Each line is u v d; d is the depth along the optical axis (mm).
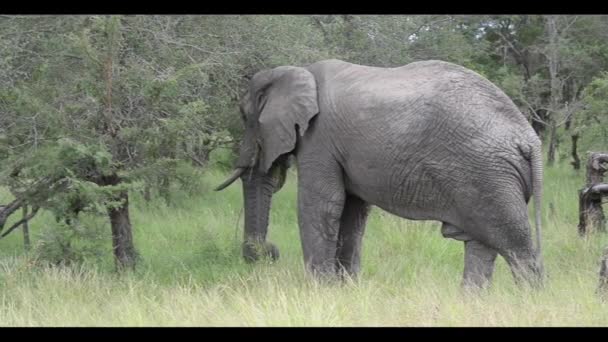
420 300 8484
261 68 12734
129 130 10367
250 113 11094
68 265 10312
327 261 10227
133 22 11445
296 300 8609
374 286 9562
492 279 9703
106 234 10898
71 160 9969
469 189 9133
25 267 9875
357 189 10078
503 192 9039
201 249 11984
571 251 11969
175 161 10570
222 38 12367
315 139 10117
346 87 9992
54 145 10133
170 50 11492
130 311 8453
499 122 9133
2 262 10406
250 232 11445
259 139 11086
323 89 10172
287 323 7777
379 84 9727
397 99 9430
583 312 7938
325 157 10062
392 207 9750
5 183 10492
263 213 11453
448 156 9156
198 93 12156
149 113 10758
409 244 12648
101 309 8969
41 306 8852
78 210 10562
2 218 10977
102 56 10383
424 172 9312
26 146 10531
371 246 12695
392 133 9383
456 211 9305
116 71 10602
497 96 9281
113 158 10523
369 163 9617
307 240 10258
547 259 11570
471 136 9070
